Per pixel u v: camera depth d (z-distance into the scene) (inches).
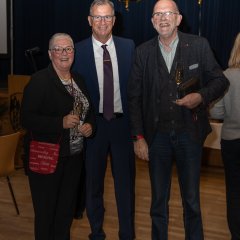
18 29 251.9
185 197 96.6
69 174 98.6
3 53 252.2
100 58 103.4
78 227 130.4
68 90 95.0
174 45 92.1
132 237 112.5
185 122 92.3
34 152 93.7
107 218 139.2
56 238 101.1
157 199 98.3
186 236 98.5
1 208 149.3
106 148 106.0
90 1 236.4
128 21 228.1
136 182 179.6
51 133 92.4
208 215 144.1
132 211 111.7
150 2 223.6
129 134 106.3
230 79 95.7
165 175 97.3
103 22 98.7
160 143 95.2
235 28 213.2
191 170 94.2
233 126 97.5
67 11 241.9
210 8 215.0
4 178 183.8
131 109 97.7
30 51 190.7
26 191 168.4
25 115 91.2
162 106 92.7
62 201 99.8
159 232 99.6
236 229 105.7
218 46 216.5
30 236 126.0
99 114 104.2
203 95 88.4
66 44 91.4
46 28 247.3
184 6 217.5
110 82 103.2
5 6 247.0
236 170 101.0
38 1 246.4
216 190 171.6
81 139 98.3
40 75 92.4
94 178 106.6
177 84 90.6
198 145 93.8
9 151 133.0
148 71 93.7
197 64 90.9
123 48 104.5
